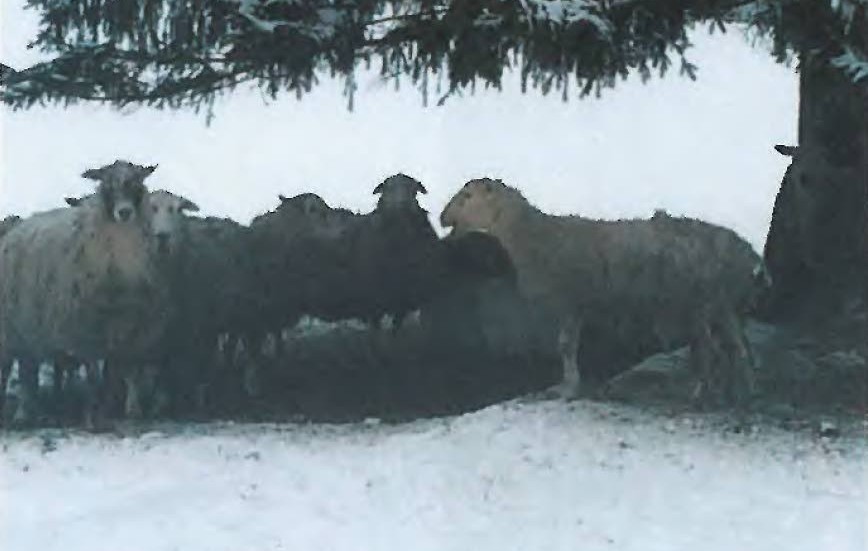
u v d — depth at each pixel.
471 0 12.95
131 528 9.73
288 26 13.58
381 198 17.45
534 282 14.27
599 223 14.20
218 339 17.52
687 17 13.62
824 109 16.06
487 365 17.47
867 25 12.98
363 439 12.79
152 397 15.73
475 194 14.38
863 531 9.51
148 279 14.48
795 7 13.23
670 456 11.56
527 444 11.95
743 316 14.73
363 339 18.80
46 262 14.42
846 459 11.49
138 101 15.65
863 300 15.96
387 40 14.28
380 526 9.73
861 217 16.00
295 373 17.41
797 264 16.39
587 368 16.72
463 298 17.80
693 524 9.72
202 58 14.98
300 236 16.92
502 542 9.30
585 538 9.39
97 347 14.54
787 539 9.34
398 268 17.33
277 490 10.75
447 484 10.81
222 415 15.19
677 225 14.09
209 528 9.70
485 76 13.42
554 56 13.03
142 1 14.72
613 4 13.09
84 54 15.07
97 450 12.45
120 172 14.21
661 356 15.41
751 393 13.98
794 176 16.28
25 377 15.38
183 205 15.69
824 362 15.00
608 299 14.05
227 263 16.45
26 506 10.42
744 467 11.21
